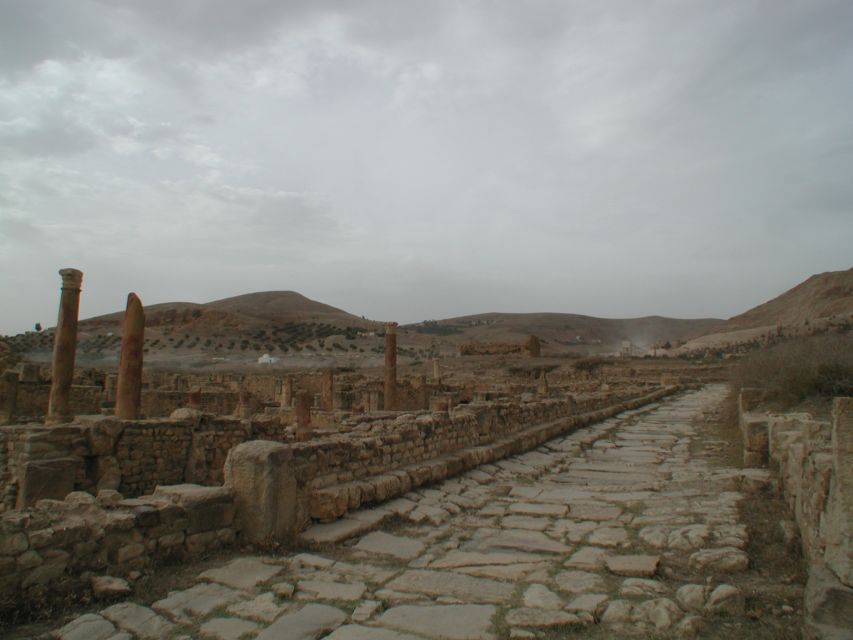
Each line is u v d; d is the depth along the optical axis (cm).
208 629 476
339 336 12875
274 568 614
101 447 1134
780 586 536
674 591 538
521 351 7762
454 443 1288
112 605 508
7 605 472
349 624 488
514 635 461
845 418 420
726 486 988
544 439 1725
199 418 1320
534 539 742
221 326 12181
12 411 1956
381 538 748
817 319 10344
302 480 759
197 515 636
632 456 1502
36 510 534
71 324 1401
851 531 402
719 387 4762
